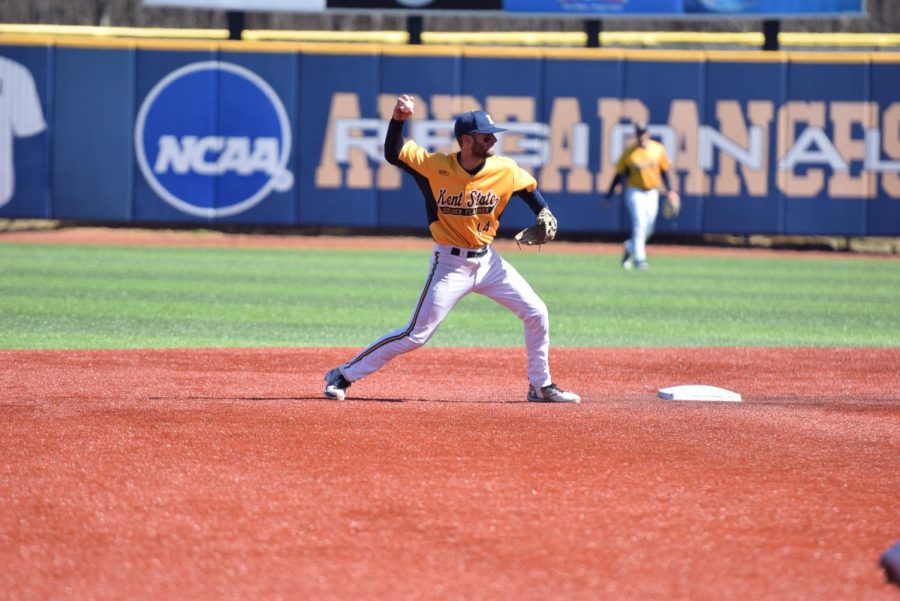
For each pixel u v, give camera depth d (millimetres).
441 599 11992
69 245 68875
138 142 74500
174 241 74000
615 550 13594
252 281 50500
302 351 30969
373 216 75250
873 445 19531
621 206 74812
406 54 74562
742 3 72562
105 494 15750
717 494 16094
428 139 74938
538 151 74875
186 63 74250
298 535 14031
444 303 22016
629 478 16859
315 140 74875
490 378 27328
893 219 73625
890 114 73250
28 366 27453
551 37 76312
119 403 22594
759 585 12500
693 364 30000
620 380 27391
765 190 74125
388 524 14492
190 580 12508
